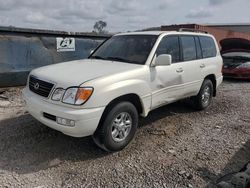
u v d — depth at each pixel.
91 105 3.80
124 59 4.96
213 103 7.58
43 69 4.55
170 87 5.22
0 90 7.46
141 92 4.49
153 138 4.93
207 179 3.68
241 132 5.41
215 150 4.55
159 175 3.73
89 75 4.04
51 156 4.12
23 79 8.03
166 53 5.20
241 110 6.98
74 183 3.48
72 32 9.18
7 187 3.34
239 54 11.71
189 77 5.77
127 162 4.04
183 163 4.07
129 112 4.37
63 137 4.73
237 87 10.20
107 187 3.43
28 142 4.51
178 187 3.48
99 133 4.08
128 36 5.53
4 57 7.63
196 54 6.15
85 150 4.34
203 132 5.34
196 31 6.69
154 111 6.49
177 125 5.64
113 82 4.05
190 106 6.72
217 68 6.92
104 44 5.74
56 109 3.84
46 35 8.59
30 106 4.26
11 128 5.04
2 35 7.64
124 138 4.38
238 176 3.37
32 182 3.47
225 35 19.66
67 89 3.83
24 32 8.07
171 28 16.70
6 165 3.81
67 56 9.14
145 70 4.59
